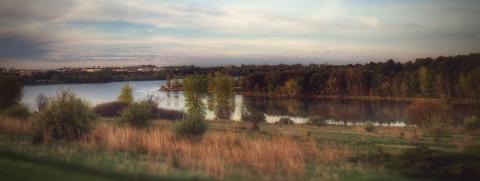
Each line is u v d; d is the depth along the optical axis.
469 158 17.11
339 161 19.12
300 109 90.62
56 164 14.51
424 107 77.00
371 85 128.50
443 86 101.38
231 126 40.75
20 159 15.12
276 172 15.96
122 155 18.19
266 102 112.50
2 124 25.55
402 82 116.88
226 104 75.44
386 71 130.75
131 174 13.35
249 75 159.38
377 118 69.75
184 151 20.08
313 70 149.00
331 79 134.88
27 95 58.19
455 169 15.17
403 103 103.38
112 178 12.85
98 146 20.30
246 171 15.63
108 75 165.62
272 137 28.16
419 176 14.77
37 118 22.98
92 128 24.14
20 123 25.91
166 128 29.58
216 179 13.36
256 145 21.36
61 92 24.27
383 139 29.73
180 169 15.39
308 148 22.73
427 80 105.88
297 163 17.67
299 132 35.94
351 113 80.19
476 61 96.12
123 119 29.73
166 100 115.81
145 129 27.20
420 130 37.69
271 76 150.25
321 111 86.00
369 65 142.25
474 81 89.50
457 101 91.00
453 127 40.25
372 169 16.47
